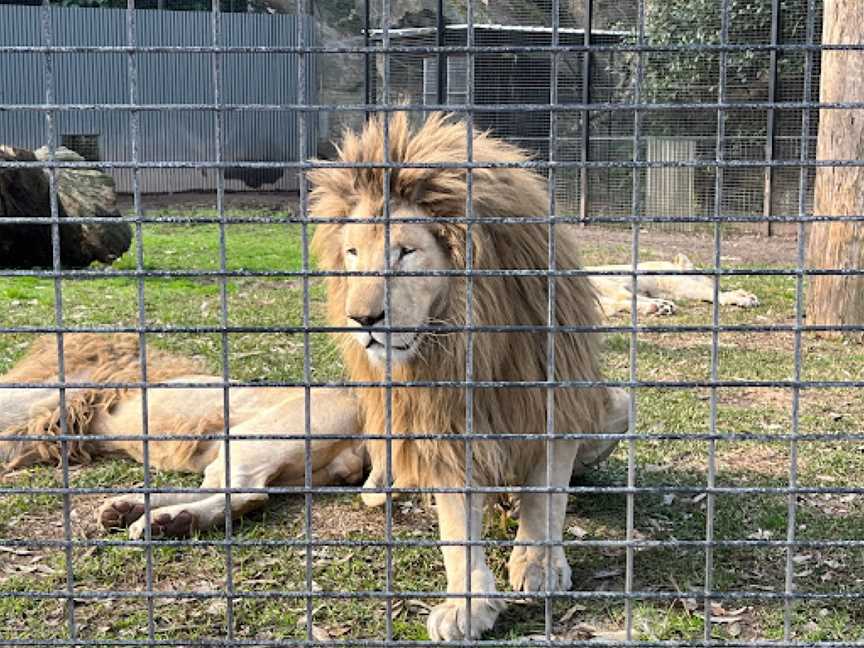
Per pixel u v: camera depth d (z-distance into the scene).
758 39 16.17
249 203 20.55
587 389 4.23
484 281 3.83
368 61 16.19
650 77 17.00
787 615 3.13
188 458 5.50
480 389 3.92
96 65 21.33
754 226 16.50
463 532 3.92
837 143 9.56
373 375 4.05
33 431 5.71
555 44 2.89
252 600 4.01
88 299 10.72
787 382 3.00
